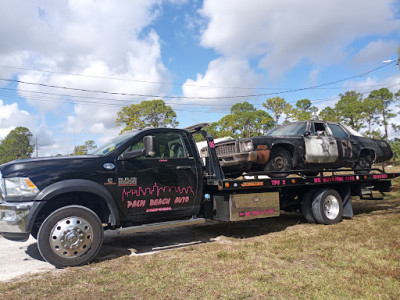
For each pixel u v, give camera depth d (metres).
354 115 56.06
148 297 3.20
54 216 4.20
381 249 4.81
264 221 7.91
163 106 53.47
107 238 6.38
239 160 6.38
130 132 5.40
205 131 6.00
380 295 3.14
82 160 4.56
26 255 5.16
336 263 4.16
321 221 7.01
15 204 4.15
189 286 3.47
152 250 5.30
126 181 4.78
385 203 10.48
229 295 3.20
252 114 72.88
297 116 67.25
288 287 3.38
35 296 3.27
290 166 6.96
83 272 4.03
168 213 5.23
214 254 4.77
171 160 5.26
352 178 7.64
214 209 6.05
